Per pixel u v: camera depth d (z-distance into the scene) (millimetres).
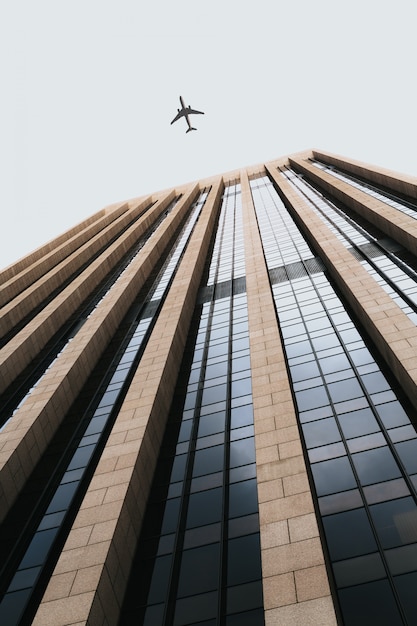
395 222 33375
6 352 31141
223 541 14844
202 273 43344
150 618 13250
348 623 11258
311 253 38562
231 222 62281
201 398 23156
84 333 31000
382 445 16094
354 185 55875
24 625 13859
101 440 21719
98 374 28375
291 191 62812
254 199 71438
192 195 85125
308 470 15992
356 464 15641
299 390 20469
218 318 32250
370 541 12969
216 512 16078
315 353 23062
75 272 53344
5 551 16906
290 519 13086
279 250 42219
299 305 29359
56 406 23938
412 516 13273
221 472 17797
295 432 16469
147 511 17047
